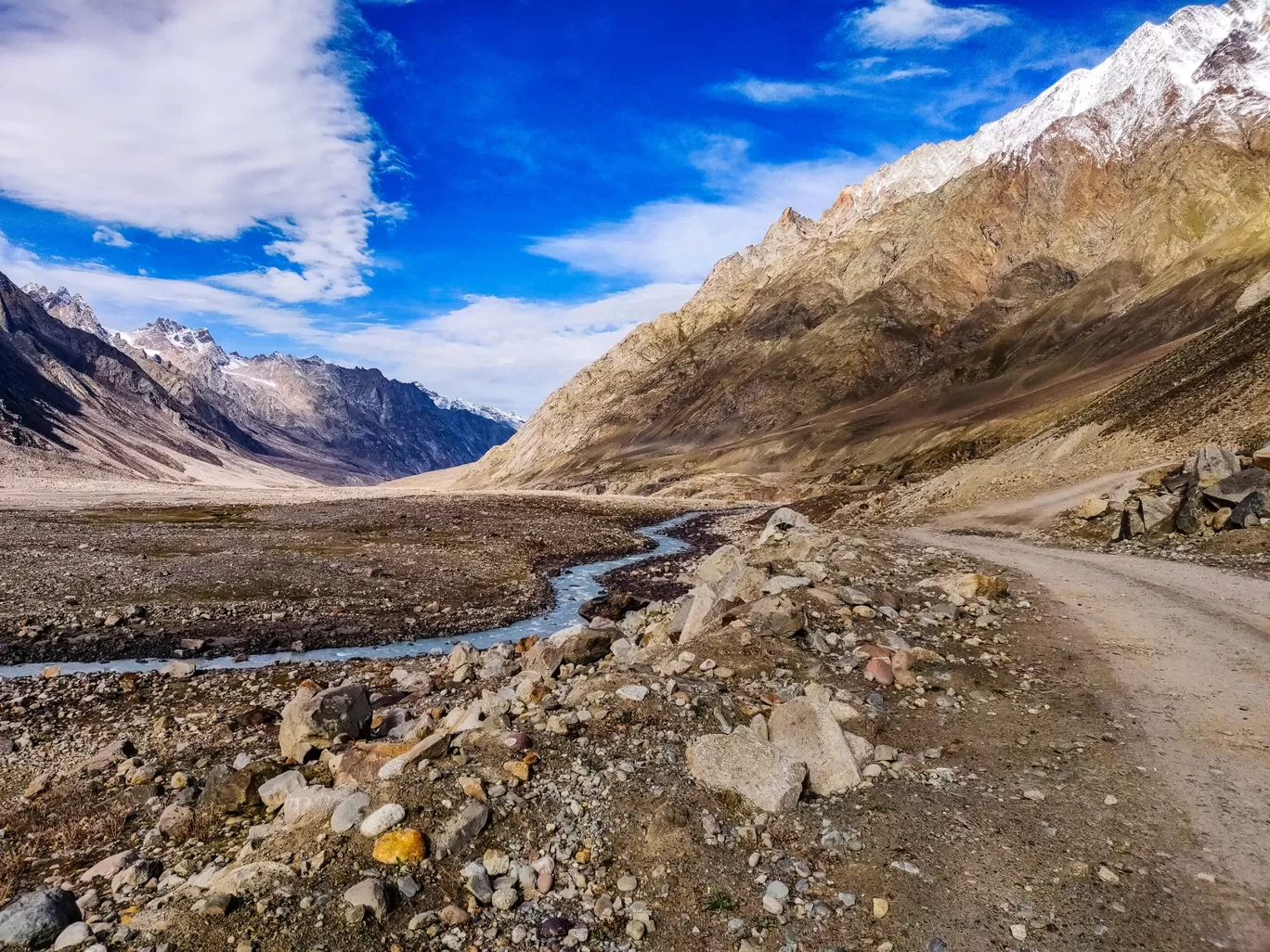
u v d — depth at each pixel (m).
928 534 34.09
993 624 15.95
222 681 21.34
